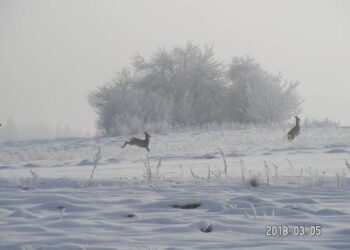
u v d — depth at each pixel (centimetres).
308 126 13112
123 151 8806
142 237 2019
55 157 8319
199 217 2461
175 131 13262
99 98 17025
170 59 17238
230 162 5922
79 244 1880
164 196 3170
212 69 17200
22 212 2567
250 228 2173
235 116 16762
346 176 4084
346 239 1919
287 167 5003
